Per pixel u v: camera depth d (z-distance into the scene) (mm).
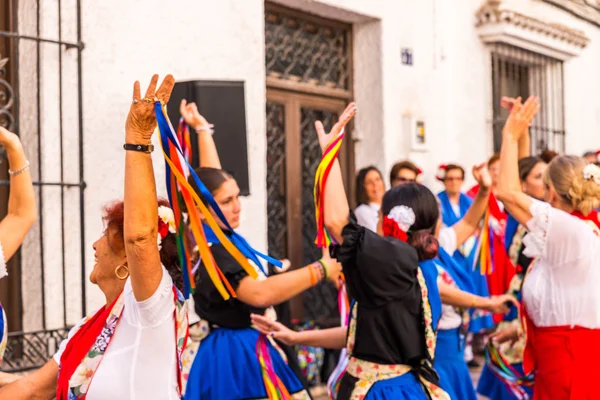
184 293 2701
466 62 9000
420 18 8289
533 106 4168
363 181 6926
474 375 7594
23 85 5332
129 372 2521
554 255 4078
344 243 3316
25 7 5336
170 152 2504
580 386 4051
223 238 2609
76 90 5387
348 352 3461
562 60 10570
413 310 3361
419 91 8250
